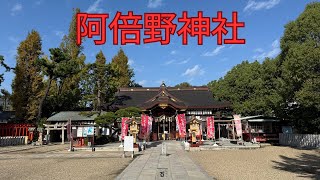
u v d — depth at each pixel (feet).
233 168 50.52
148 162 57.11
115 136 129.70
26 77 143.23
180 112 137.69
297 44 80.28
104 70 135.74
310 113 88.28
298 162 58.39
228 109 144.36
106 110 142.41
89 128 94.43
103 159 65.62
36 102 142.51
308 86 71.92
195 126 90.68
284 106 93.56
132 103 147.95
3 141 116.78
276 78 105.91
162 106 134.62
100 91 137.39
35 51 146.51
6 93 153.38
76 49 165.68
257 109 116.88
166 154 71.61
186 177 40.01
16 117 143.33
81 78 142.72
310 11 82.28
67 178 41.04
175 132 135.54
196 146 87.40
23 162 61.67
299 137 94.43
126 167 50.93
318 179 40.04
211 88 170.19
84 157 70.79
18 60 144.46
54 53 134.62
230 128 130.52
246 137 109.81
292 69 74.54
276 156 68.74
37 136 133.28
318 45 76.69
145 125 95.14
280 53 94.73
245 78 136.56
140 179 38.63
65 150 90.94
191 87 159.94
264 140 109.19
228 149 87.86
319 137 84.89
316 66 72.64
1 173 46.16
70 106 162.09
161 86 143.43
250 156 69.67
